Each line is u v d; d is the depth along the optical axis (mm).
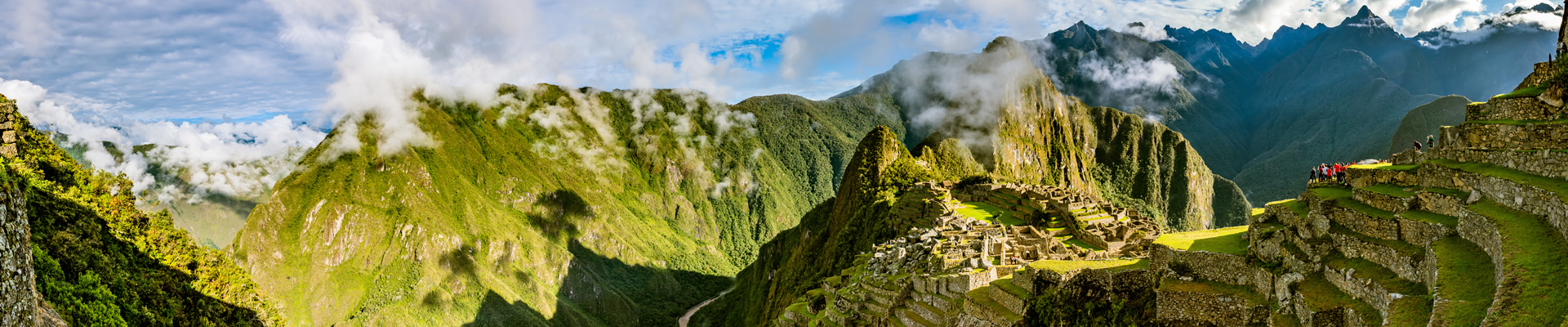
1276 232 34531
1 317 26922
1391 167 37125
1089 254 60219
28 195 57812
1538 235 23641
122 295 57625
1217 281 35688
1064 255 60094
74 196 70062
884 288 60125
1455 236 27734
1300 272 31891
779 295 144250
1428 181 33500
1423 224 29016
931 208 115500
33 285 29766
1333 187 37656
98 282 54500
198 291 73250
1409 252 28281
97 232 65688
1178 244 38125
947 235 76938
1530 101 38000
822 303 70438
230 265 83812
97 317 50625
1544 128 33031
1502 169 30719
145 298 61875
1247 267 34812
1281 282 32094
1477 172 30281
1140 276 38781
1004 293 43188
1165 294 35062
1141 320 36812
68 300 49406
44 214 60344
